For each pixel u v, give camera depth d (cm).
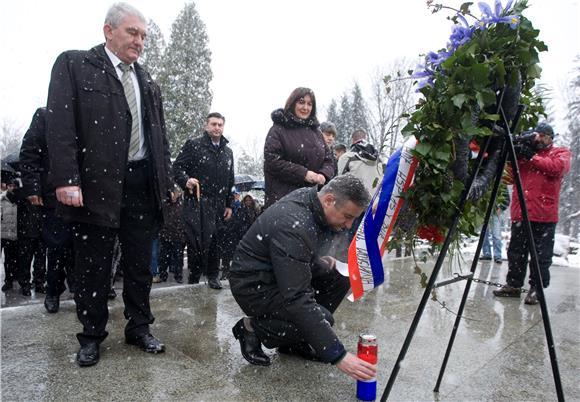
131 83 271
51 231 348
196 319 345
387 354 287
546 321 193
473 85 185
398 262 634
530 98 238
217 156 487
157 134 280
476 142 218
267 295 245
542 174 434
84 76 249
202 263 509
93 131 249
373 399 221
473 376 257
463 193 197
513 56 196
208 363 261
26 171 367
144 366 253
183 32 2636
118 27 256
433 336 324
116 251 430
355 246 202
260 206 686
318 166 392
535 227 443
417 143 190
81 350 256
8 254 567
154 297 412
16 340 289
